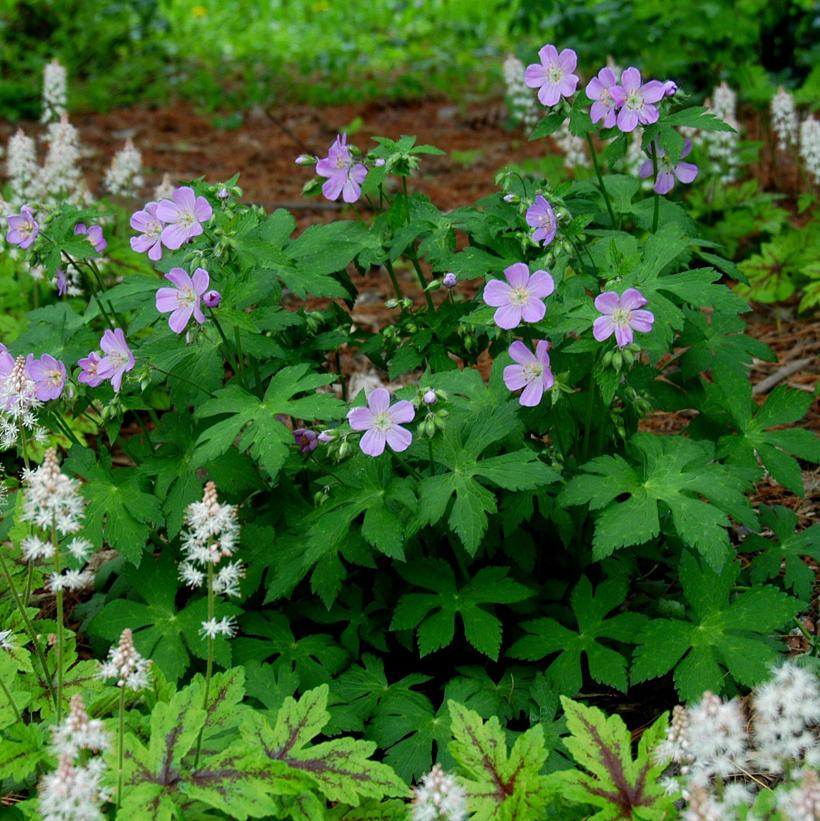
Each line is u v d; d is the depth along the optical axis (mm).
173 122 2844
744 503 987
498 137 2549
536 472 989
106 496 1037
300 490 1121
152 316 1069
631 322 976
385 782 914
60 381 1022
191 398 1064
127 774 896
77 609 1149
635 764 905
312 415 989
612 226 1135
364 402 1016
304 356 1123
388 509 1010
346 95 3016
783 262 1554
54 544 897
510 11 3893
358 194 1125
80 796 834
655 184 1104
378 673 1036
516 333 1077
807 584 1067
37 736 919
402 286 1748
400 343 1120
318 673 1031
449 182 2217
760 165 2018
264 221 1127
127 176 1531
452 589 1033
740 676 987
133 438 1120
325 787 908
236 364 1098
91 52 3104
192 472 1045
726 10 2004
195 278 999
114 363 1023
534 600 1072
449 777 848
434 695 1064
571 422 1080
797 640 1076
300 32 4004
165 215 1023
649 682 1062
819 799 818
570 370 1069
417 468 1046
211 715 947
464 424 1035
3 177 2209
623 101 1059
